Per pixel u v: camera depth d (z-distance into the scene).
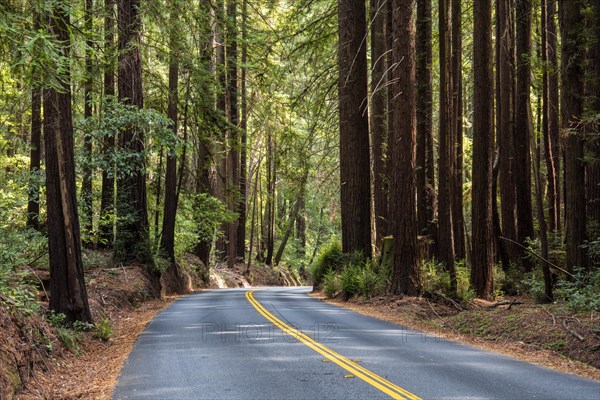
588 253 16.50
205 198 35.66
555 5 28.36
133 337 13.42
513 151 27.08
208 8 26.59
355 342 11.95
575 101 17.06
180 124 34.31
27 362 8.70
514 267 25.81
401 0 20.41
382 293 20.81
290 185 35.75
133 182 24.12
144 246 24.16
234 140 35.59
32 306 10.72
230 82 38.81
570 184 17.03
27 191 20.98
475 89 21.69
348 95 25.34
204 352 10.86
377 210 30.23
